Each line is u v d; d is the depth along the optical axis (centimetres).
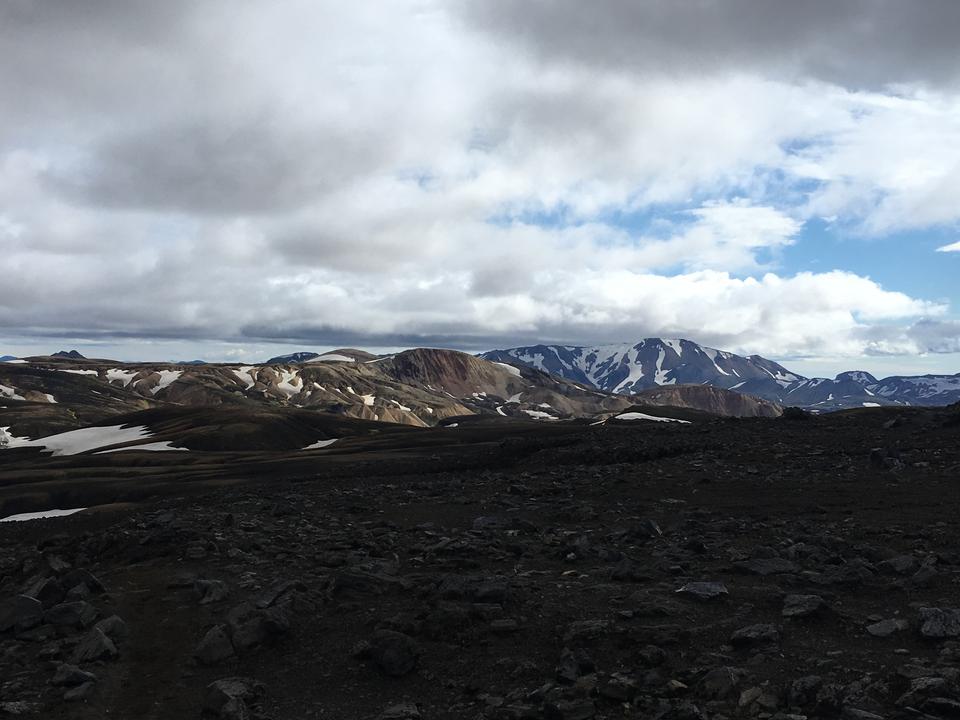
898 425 5466
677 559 2102
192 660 1548
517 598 1750
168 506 4762
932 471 3569
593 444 5941
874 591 1712
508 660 1442
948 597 1636
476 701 1319
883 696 1178
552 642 1516
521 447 6353
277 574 2100
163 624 1745
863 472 3697
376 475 6141
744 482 3625
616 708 1238
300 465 10650
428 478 4969
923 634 1391
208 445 19438
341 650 1559
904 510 2753
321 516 3169
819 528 2500
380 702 1348
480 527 2755
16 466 15388
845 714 1115
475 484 4166
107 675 1478
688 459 4578
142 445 19700
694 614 1608
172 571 2162
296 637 1644
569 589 1839
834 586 1761
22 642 1662
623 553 2188
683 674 1327
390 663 1448
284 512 3278
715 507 3073
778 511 2908
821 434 5391
